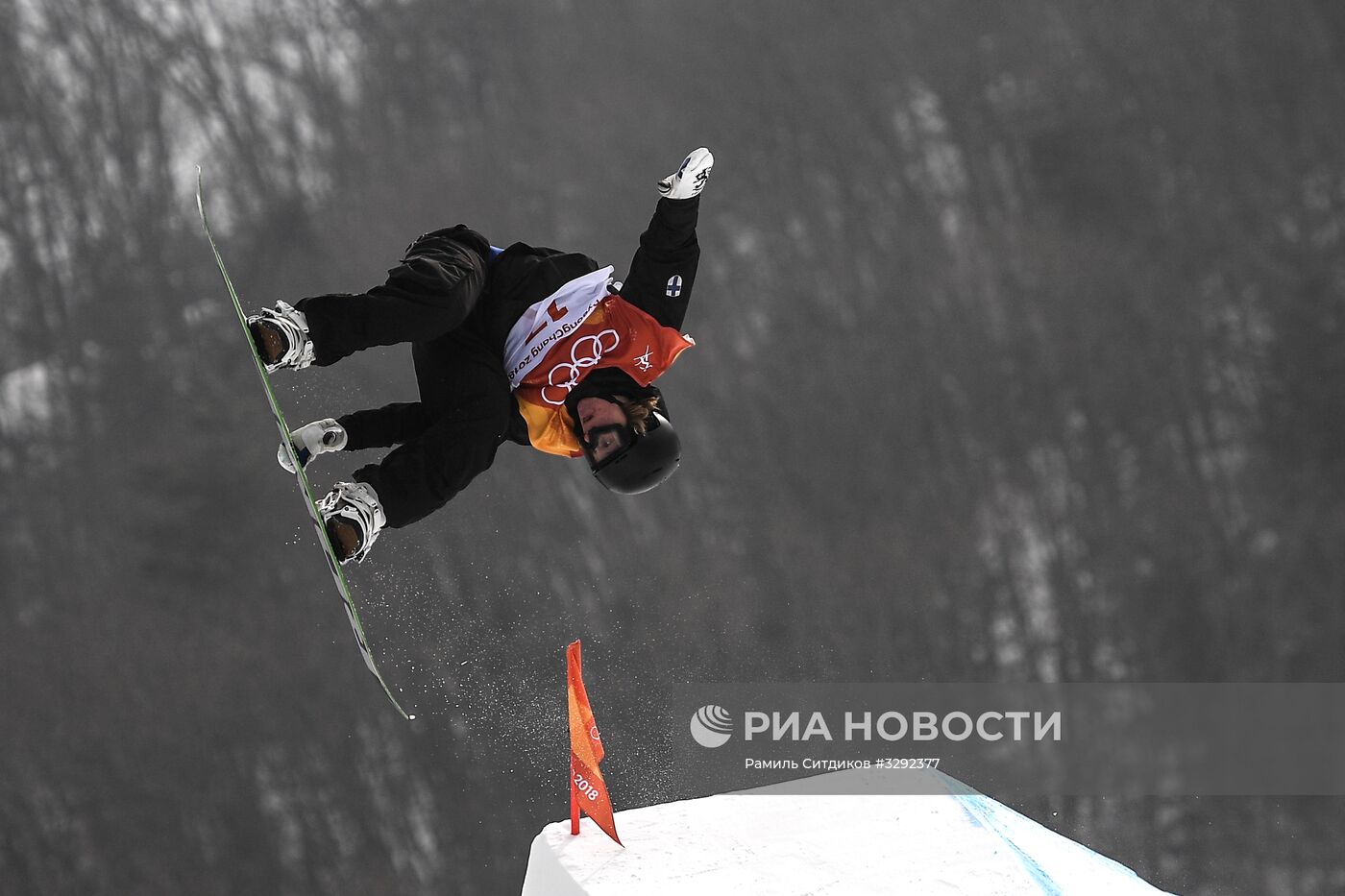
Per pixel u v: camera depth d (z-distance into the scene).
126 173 55.62
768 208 60.06
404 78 61.34
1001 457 54.69
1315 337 55.72
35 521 48.12
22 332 52.69
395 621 44.72
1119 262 58.91
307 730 43.69
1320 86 61.47
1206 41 62.88
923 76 63.81
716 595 49.19
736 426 54.31
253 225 56.06
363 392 41.94
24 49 56.31
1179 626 50.44
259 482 48.25
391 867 41.59
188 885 42.50
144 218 54.94
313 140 59.16
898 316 57.75
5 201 54.09
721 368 55.69
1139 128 61.66
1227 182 60.50
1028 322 57.59
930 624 50.69
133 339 52.34
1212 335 57.06
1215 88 61.94
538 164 60.50
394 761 42.75
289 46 60.84
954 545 52.41
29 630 46.28
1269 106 61.53
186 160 57.03
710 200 60.28
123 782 44.00
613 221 59.59
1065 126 61.34
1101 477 54.12
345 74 61.03
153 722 44.56
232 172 57.16
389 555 45.12
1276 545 52.12
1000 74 63.72
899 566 51.59
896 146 61.88
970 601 51.16
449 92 61.62
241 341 52.66
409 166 59.34
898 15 64.62
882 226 60.03
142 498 48.00
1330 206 59.16
